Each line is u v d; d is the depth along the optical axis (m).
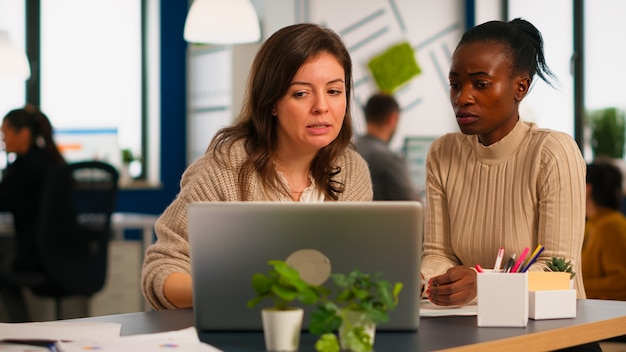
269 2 6.18
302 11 6.01
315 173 2.14
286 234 1.49
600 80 6.29
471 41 2.09
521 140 2.16
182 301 1.87
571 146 2.12
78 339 1.42
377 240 1.49
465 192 2.22
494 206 2.17
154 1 7.20
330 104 1.97
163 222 2.05
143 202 7.14
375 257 1.49
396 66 6.39
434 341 1.43
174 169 7.25
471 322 1.62
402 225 1.48
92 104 7.09
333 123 1.98
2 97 6.87
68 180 4.49
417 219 1.48
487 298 1.56
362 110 6.28
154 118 7.23
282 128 2.07
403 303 1.50
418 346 1.38
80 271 4.57
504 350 1.44
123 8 7.13
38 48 6.93
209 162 2.09
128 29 7.16
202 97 7.03
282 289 1.34
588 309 1.78
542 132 2.15
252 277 1.46
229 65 6.57
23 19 6.92
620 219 4.05
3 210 4.71
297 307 1.50
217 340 1.46
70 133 6.38
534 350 1.50
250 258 1.50
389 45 6.38
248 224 1.49
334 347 1.30
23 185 4.73
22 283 4.53
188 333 1.45
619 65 6.18
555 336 1.54
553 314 1.65
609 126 6.25
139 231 7.14
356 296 1.34
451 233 2.25
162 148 7.22
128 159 6.89
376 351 1.35
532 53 2.13
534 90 6.56
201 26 4.95
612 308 1.79
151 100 7.22
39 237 4.46
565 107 6.43
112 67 7.13
